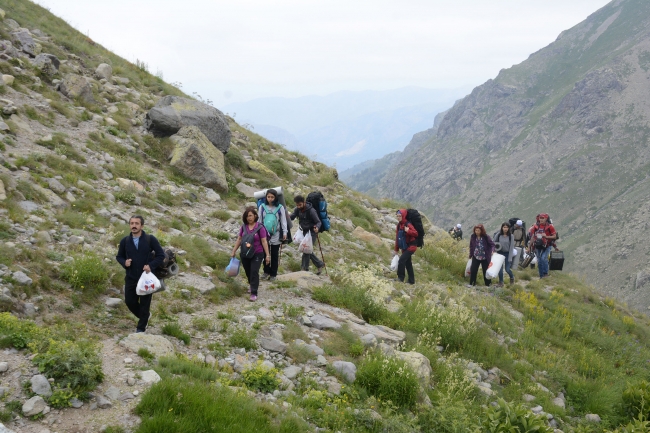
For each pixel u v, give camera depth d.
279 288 10.62
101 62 22.69
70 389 4.99
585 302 17.59
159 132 17.73
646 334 16.36
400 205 26.41
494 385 9.44
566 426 8.73
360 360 8.16
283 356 7.57
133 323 7.62
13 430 4.38
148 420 4.70
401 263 14.38
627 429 8.55
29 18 22.75
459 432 6.70
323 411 6.13
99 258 8.71
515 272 19.09
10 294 6.83
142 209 12.59
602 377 11.01
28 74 16.62
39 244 8.60
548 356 11.62
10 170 10.89
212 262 11.04
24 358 5.43
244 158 20.59
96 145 14.88
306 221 12.06
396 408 6.79
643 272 186.00
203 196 15.79
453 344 10.61
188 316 8.27
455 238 23.64
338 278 12.31
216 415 5.05
